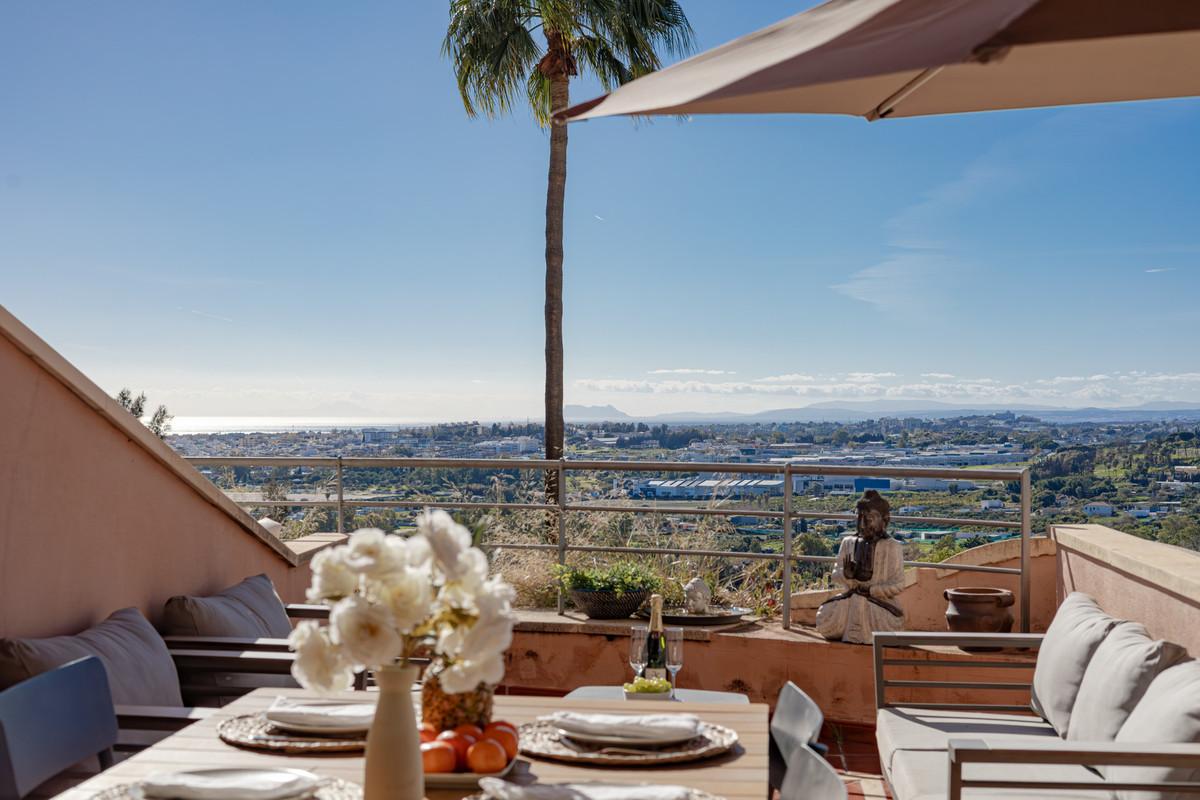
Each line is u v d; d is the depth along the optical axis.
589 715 2.53
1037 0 1.41
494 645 1.84
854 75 1.49
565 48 10.47
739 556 6.07
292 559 5.67
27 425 3.53
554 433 10.30
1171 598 3.86
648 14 9.93
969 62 1.40
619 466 6.39
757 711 2.81
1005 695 5.32
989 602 5.29
